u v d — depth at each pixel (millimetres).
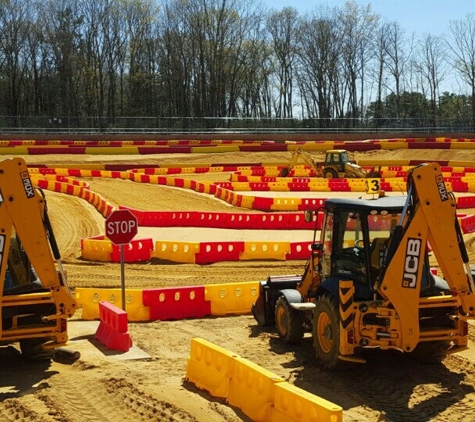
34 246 10445
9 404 9320
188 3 89688
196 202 35469
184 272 20375
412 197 9945
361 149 60938
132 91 92375
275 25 92250
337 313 10234
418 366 10891
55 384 10078
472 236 25344
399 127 81500
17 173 10344
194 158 59094
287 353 11805
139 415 8758
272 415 8203
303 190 40281
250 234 26375
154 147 60250
